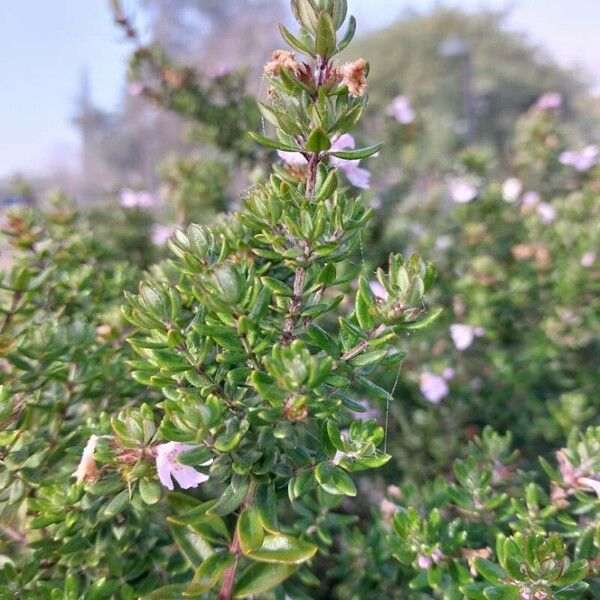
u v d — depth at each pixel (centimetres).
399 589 27
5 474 21
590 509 23
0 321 26
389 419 43
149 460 18
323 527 27
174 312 18
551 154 64
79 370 24
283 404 16
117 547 21
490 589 17
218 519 19
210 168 57
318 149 17
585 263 44
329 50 16
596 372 44
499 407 42
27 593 20
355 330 18
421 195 66
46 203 41
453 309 48
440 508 26
